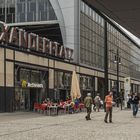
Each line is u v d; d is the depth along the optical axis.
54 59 48.28
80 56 58.56
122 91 82.75
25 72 41.78
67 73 52.28
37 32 61.59
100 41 68.44
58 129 19.36
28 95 42.88
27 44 42.78
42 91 45.44
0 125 22.09
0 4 61.16
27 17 59.69
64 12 58.66
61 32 58.50
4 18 60.78
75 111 37.62
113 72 76.25
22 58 40.62
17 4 60.31
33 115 33.31
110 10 13.53
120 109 45.66
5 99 37.59
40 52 45.62
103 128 19.88
